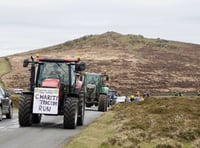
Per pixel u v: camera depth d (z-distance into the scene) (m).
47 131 21.08
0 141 17.09
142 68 170.50
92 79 47.75
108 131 20.14
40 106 22.94
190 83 153.75
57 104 22.84
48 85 22.98
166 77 158.50
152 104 37.16
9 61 182.88
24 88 120.12
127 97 78.00
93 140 17.00
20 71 153.38
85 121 28.05
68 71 23.80
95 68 165.25
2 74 147.75
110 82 143.62
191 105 33.19
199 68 182.50
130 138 16.25
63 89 23.45
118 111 34.94
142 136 17.16
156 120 22.30
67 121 22.38
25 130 21.31
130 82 145.88
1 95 27.89
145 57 199.25
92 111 41.66
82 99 24.66
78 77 25.50
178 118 22.84
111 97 64.75
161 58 199.12
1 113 27.19
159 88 141.25
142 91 132.62
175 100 39.81
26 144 16.25
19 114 23.00
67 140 17.58
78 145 15.60
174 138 16.78
